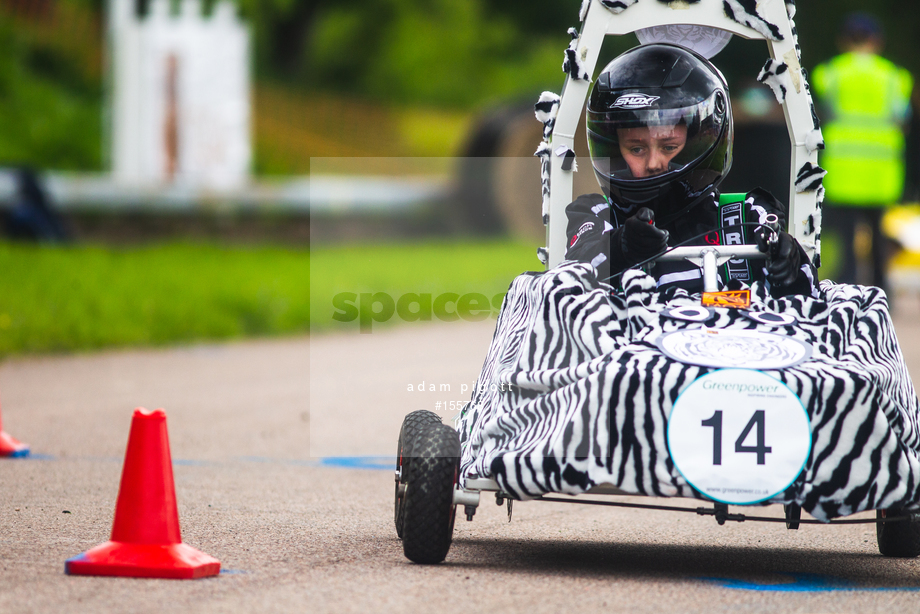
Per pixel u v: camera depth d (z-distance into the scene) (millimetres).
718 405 12930
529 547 16391
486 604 12719
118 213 71938
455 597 13008
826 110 45719
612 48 134125
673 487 12859
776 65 16969
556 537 17312
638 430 12969
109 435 25703
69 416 28141
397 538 16516
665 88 15641
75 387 32875
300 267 62062
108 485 20250
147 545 13758
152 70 78188
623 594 13367
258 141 118750
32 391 31953
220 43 79375
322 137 127250
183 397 31562
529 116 84562
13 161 85688
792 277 14969
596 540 17156
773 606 12945
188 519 17625
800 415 12938
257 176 109938
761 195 16938
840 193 45812
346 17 161750
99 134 94938
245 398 31469
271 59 154750
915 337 45500
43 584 13195
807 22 160500
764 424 12922
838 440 12977
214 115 79438
